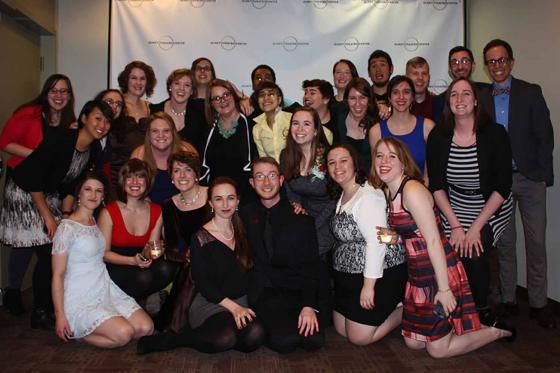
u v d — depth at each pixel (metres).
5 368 2.63
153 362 2.73
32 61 4.77
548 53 3.79
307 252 2.97
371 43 5.05
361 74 5.06
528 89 3.40
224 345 2.75
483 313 3.07
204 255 2.93
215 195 2.91
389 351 2.93
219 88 3.61
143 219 3.26
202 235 2.97
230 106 3.66
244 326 2.79
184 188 3.19
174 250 3.33
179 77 3.84
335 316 3.20
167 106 4.05
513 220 3.52
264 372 2.62
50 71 5.00
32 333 3.20
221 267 2.95
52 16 4.92
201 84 4.25
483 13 4.80
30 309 3.74
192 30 5.00
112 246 3.23
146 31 4.97
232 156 3.71
